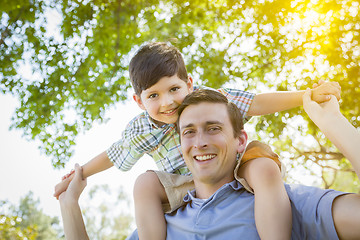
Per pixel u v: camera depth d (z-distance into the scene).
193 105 1.62
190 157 1.62
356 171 1.44
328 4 8.21
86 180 2.28
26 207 43.66
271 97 2.13
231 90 2.19
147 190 1.71
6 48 8.86
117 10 8.89
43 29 8.93
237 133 1.66
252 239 1.48
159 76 2.07
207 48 8.92
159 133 2.19
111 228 42.69
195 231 1.53
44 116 9.07
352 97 7.88
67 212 2.12
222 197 1.57
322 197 1.47
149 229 1.65
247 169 1.58
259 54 8.74
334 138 1.55
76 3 8.87
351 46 8.26
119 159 2.33
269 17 8.56
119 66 9.20
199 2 8.78
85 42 9.05
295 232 1.52
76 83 9.20
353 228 1.37
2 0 8.42
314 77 8.33
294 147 8.56
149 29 9.12
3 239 10.05
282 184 1.52
